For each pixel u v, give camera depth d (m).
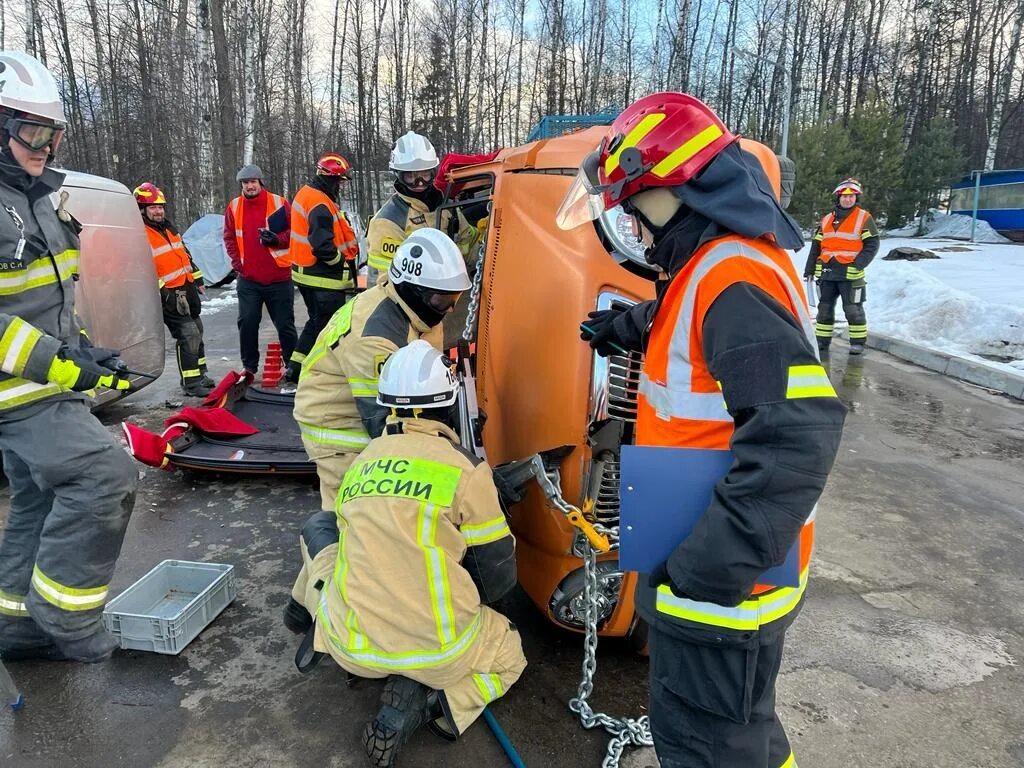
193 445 4.82
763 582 1.64
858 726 2.60
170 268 6.38
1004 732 2.58
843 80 39.25
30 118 2.42
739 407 1.47
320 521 3.00
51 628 2.63
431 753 2.43
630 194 1.73
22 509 2.78
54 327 2.67
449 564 2.31
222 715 2.59
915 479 4.97
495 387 2.91
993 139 32.12
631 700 2.71
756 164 1.74
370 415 2.92
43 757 2.38
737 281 1.54
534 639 3.09
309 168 34.59
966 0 34.28
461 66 37.44
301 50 30.62
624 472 1.67
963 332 9.09
